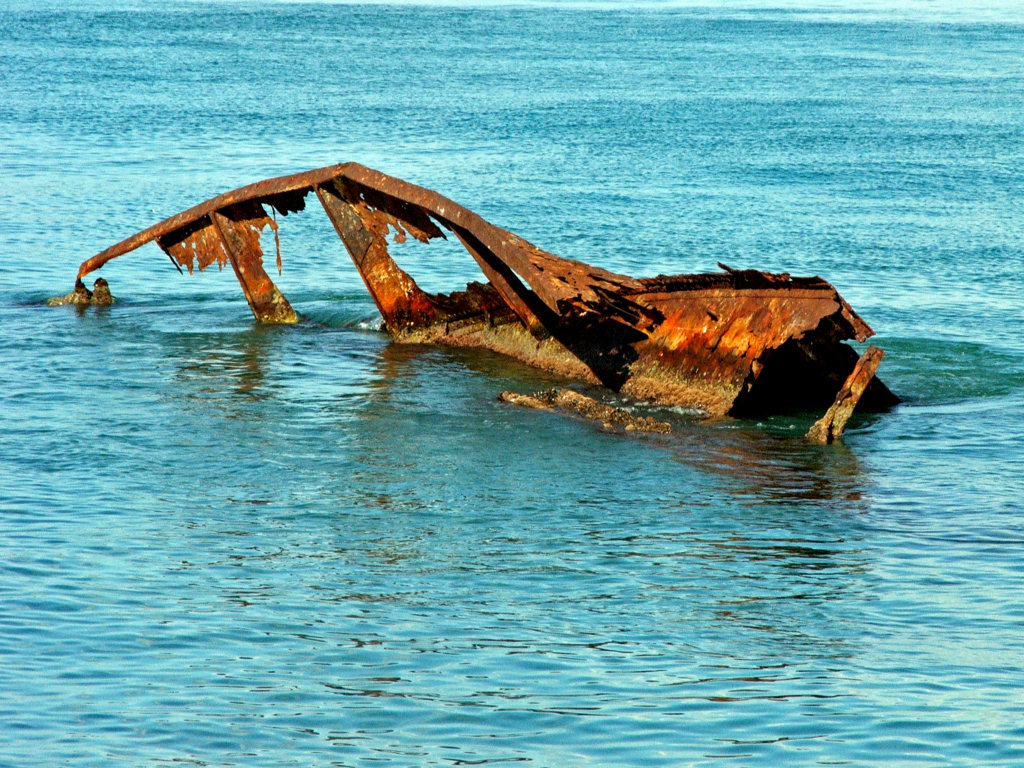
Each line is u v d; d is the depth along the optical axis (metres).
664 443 61.41
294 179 82.94
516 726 32.62
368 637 38.09
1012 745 31.61
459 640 37.94
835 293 62.97
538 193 134.50
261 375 73.62
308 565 44.19
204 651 36.84
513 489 53.62
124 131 171.50
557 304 68.62
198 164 148.38
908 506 51.84
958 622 39.59
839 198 135.38
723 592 42.16
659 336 71.56
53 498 50.62
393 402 68.19
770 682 35.19
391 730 32.41
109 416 63.72
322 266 106.81
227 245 87.56
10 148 154.50
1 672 35.09
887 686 34.97
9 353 77.00
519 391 71.44
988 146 177.12
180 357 77.50
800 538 47.78
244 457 57.47
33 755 30.91
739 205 130.12
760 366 65.56
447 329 84.06
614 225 119.12
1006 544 47.09
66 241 110.44
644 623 39.41
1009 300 93.06
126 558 44.25
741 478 55.72
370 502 51.56
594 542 47.12
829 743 31.69
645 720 32.94
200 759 30.94
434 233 81.81
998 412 67.00
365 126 183.00
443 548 46.22
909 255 107.88
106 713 33.06
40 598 40.28
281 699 34.00
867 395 68.81
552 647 37.53
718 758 30.97
